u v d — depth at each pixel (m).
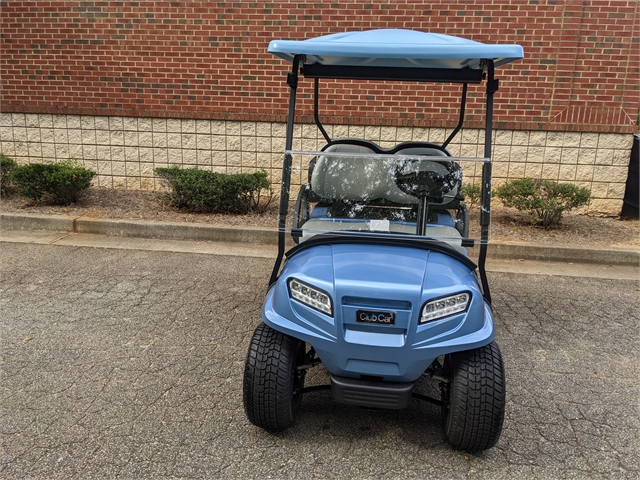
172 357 3.63
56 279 4.99
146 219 6.61
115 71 7.95
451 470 2.59
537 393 3.33
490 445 2.60
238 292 4.84
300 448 2.72
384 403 2.55
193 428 2.86
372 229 3.09
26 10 7.91
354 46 2.67
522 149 7.50
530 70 7.25
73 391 3.17
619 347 4.00
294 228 3.11
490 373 2.53
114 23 7.78
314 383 3.44
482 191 2.86
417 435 2.87
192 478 2.48
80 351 3.67
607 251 5.90
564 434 2.91
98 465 2.54
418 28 7.27
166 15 7.65
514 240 6.20
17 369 3.40
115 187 8.36
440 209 3.18
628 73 7.16
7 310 4.29
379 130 7.64
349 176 3.20
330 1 7.32
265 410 2.65
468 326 2.49
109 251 5.87
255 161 7.98
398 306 2.45
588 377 3.55
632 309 4.71
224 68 7.73
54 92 8.16
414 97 7.49
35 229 6.58
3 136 8.43
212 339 3.92
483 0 7.08
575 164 7.49
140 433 2.80
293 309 2.58
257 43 7.59
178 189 6.95
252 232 6.30
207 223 6.53
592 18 7.03
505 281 5.35
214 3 7.53
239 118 7.83
